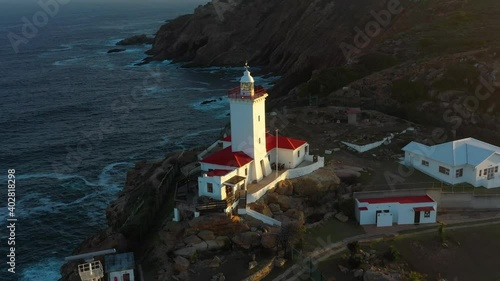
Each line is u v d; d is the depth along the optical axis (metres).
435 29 103.44
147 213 48.84
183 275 38.66
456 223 47.00
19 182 74.31
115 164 80.25
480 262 41.69
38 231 61.03
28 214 65.00
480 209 49.72
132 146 87.69
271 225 43.75
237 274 38.53
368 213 46.72
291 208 47.25
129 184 65.00
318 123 71.06
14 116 107.69
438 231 45.34
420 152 55.50
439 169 53.31
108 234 50.00
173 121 100.31
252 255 40.59
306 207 48.69
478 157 52.03
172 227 43.84
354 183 52.31
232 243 41.78
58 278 51.75
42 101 120.56
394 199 48.38
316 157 55.50
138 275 40.25
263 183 48.78
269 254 41.12
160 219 48.78
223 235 42.41
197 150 66.56
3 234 60.16
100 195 69.88
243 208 44.44
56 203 67.94
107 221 59.16
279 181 49.88
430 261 41.75
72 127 99.50
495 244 43.78
